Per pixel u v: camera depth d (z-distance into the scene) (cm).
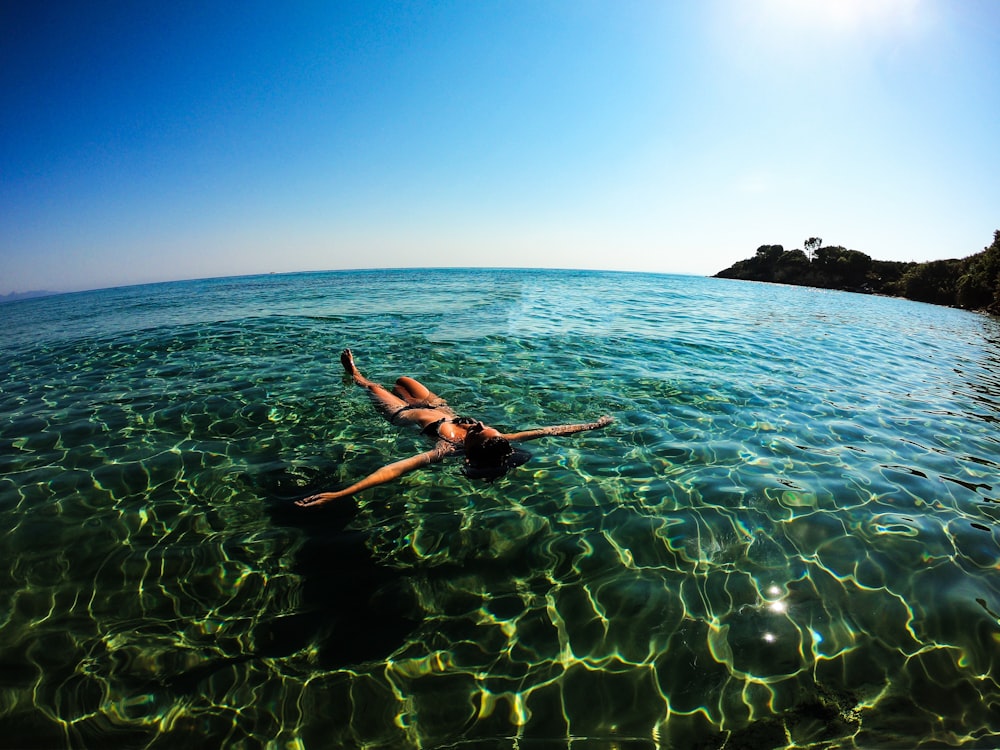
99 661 132
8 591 152
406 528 181
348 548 171
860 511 190
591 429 256
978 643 136
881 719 119
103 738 114
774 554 167
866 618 143
